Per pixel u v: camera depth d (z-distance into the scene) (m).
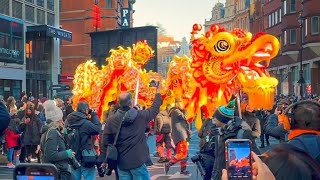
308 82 41.41
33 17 41.31
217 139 5.31
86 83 18.98
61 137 6.15
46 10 43.88
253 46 14.48
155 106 6.91
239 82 14.66
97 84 18.77
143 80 18.09
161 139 13.70
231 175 3.96
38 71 41.66
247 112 7.74
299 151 2.27
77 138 7.29
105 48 18.67
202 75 14.94
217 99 14.86
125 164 6.56
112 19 60.88
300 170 2.18
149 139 20.73
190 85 16.02
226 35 14.53
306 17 37.66
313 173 2.19
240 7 94.50
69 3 62.06
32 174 3.31
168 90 16.83
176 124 11.49
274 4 56.12
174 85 16.69
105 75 18.50
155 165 13.29
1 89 36.19
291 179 2.18
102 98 18.66
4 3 36.41
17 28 37.19
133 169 6.59
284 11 46.44
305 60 41.66
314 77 39.84
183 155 11.40
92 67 19.09
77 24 61.75
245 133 5.05
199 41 14.87
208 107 15.03
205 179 6.55
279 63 51.88
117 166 6.68
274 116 6.46
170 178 11.03
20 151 13.66
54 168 3.29
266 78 14.45
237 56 14.52
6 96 36.78
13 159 13.55
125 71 18.06
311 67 40.09
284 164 2.21
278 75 53.94
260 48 14.56
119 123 6.57
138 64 18.11
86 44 61.22
